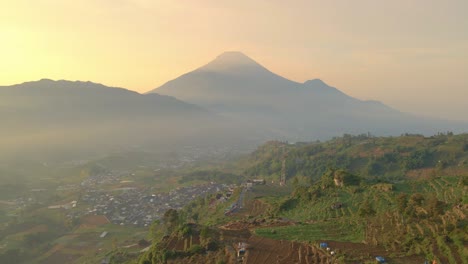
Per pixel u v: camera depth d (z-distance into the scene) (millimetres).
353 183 107000
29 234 155000
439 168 178125
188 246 66312
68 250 141500
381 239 60875
